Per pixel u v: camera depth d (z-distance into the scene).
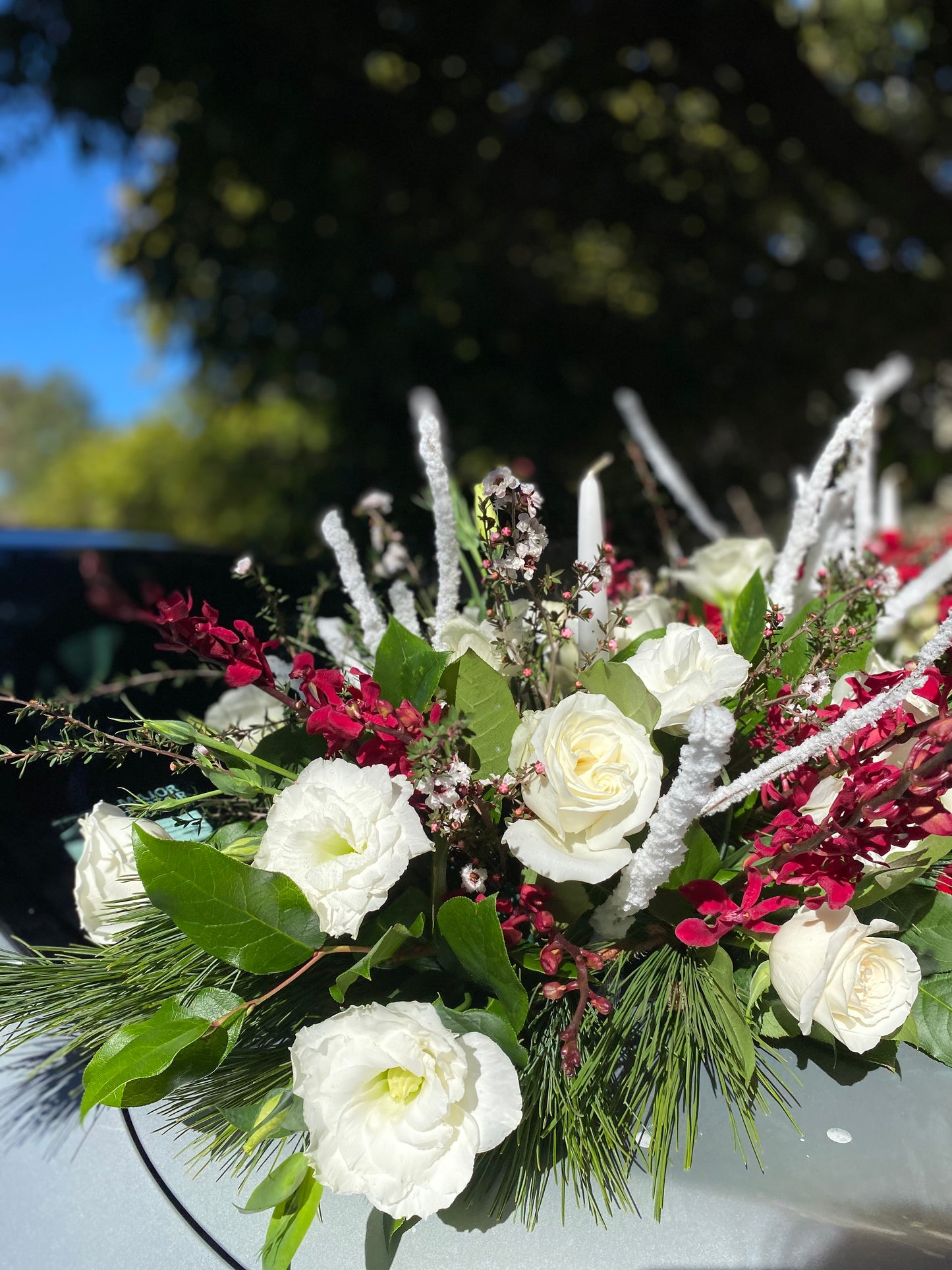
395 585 0.92
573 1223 0.67
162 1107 0.72
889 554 1.41
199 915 0.63
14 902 1.03
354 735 0.67
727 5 4.25
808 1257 0.63
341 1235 0.68
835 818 0.65
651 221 5.21
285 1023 0.74
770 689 0.81
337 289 4.79
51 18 4.21
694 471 5.06
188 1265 0.69
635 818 0.63
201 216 4.80
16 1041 0.81
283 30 4.21
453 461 4.80
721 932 0.67
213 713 0.92
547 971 0.68
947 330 4.89
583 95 4.82
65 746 0.78
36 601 1.95
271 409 8.96
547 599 0.85
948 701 0.65
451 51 4.52
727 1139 0.70
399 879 0.67
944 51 4.95
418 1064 0.56
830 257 5.18
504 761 0.70
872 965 0.66
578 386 5.05
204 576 1.91
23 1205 0.77
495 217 5.00
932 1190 0.66
